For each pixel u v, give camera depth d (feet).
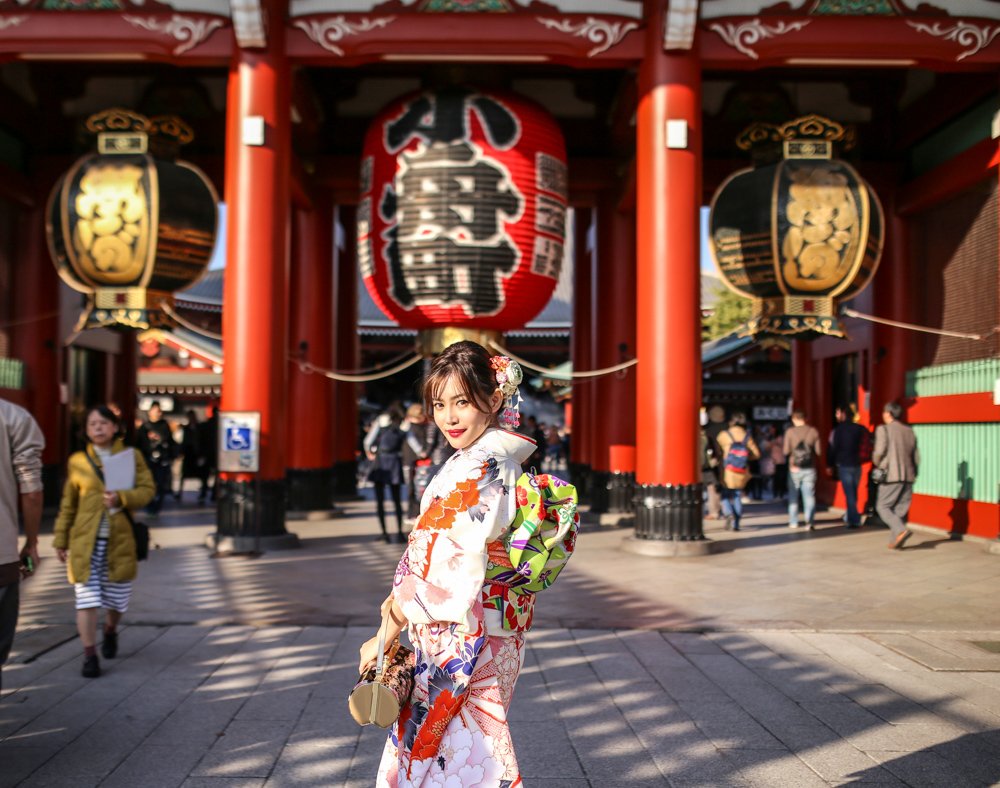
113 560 18.86
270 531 38.50
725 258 41.70
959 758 14.15
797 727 15.58
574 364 63.72
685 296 37.40
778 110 52.90
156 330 41.11
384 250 39.78
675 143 37.17
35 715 16.03
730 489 47.26
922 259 49.14
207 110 54.13
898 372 49.24
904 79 49.24
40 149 54.24
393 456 41.34
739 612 25.13
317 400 54.54
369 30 38.19
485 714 8.25
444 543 8.06
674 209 37.47
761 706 16.74
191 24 38.22
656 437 37.40
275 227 38.81
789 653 20.65
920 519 46.68
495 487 8.23
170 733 15.17
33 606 25.32
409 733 8.34
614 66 39.45
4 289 53.16
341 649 20.75
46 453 54.80
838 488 59.31
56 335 55.31
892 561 35.14
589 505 60.95
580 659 20.04
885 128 50.78
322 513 53.21
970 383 42.55
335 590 28.25
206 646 20.97
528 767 13.74
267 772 13.52
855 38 37.91
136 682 18.04
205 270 42.04
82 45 38.09
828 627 23.15
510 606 8.39
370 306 121.39
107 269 39.91
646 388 37.81
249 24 37.27
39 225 54.08
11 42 37.91
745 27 38.04
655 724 15.71
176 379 110.22
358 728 15.46
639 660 19.99
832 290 40.45
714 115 53.88
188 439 66.08
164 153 41.32
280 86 38.91
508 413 8.91
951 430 44.42
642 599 27.07
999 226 41.42
